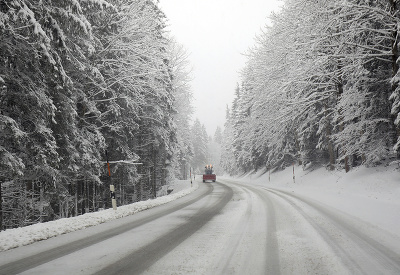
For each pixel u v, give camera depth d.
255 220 8.35
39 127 9.95
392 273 3.96
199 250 5.23
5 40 8.93
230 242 5.79
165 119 24.17
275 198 14.93
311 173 27.08
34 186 14.39
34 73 10.02
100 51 15.55
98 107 17.05
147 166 27.06
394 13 13.53
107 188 20.05
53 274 4.11
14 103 9.87
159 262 4.58
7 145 9.87
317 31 15.89
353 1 14.41
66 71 13.05
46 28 9.74
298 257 4.73
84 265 4.48
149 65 17.81
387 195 13.02
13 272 4.21
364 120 16.72
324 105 23.11
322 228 7.00
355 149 17.45
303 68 18.38
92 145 14.55
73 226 7.59
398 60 13.16
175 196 17.55
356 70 16.02
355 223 7.53
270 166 38.81
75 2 9.96
